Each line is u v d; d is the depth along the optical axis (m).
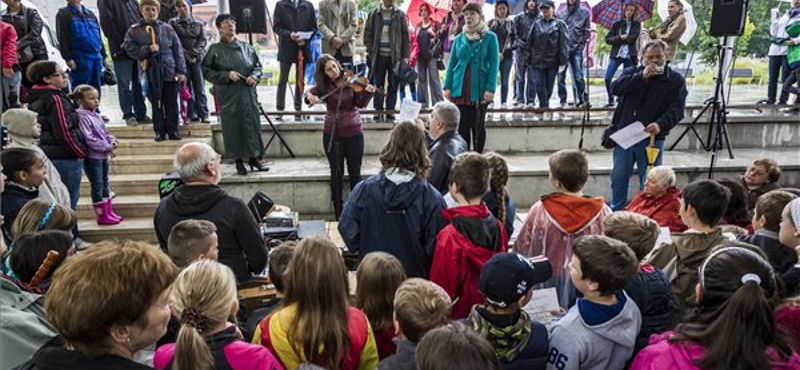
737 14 5.56
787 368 1.28
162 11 5.90
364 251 2.47
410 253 2.42
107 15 5.36
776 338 1.29
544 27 6.28
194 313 1.37
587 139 6.34
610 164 5.63
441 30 6.43
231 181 4.98
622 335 1.63
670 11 6.41
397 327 1.62
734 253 1.38
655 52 4.07
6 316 1.55
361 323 1.73
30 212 2.29
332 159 4.63
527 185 5.41
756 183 3.54
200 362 1.20
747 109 7.22
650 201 3.29
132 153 5.39
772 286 1.33
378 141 6.06
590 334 1.61
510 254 1.66
